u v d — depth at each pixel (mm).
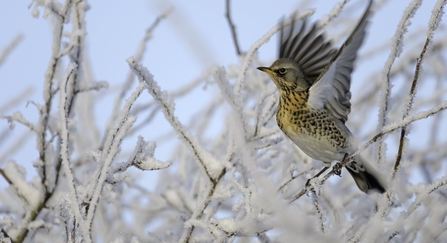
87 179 10336
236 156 8523
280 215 7004
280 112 10812
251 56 8797
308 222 7219
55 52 10086
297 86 10602
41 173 10086
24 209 10664
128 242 8914
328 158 10750
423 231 7727
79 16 10469
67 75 7703
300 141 10781
